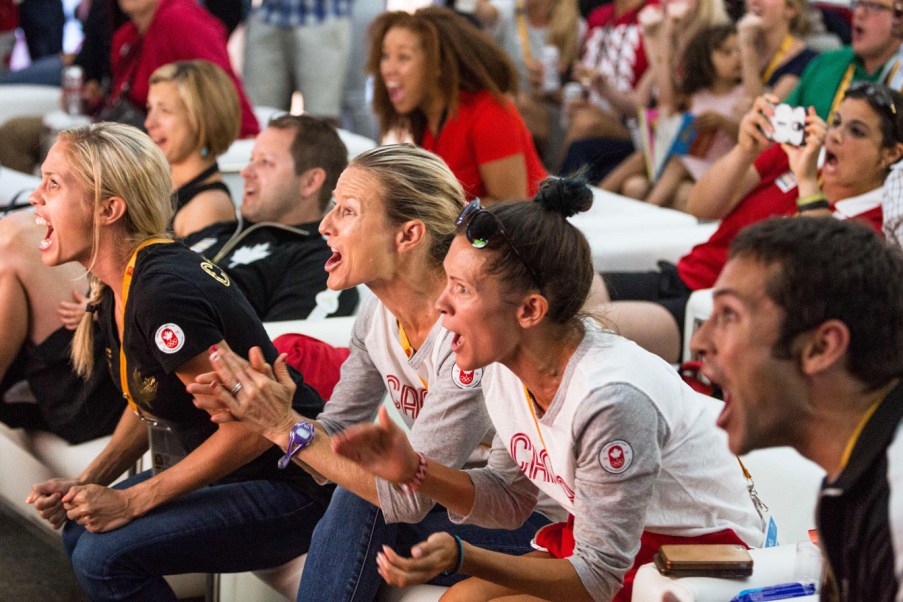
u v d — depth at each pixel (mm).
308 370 6445
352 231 4961
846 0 14578
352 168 5051
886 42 8805
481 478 4730
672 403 4309
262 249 7770
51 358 6781
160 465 5836
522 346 4258
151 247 5488
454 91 9242
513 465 4789
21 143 13789
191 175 8430
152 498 5387
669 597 4031
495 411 4625
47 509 5762
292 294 7629
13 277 6668
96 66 14688
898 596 3104
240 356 5453
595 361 4227
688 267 8680
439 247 4996
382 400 5758
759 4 11266
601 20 14711
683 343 8102
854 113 7215
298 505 5605
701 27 11625
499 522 4781
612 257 8891
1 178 10664
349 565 5102
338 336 7012
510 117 9305
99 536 5336
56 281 6742
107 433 7023
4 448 7094
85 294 6852
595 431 4156
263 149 7832
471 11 15531
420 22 9227
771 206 8336
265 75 16703
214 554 5469
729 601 4023
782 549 4242
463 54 9172
